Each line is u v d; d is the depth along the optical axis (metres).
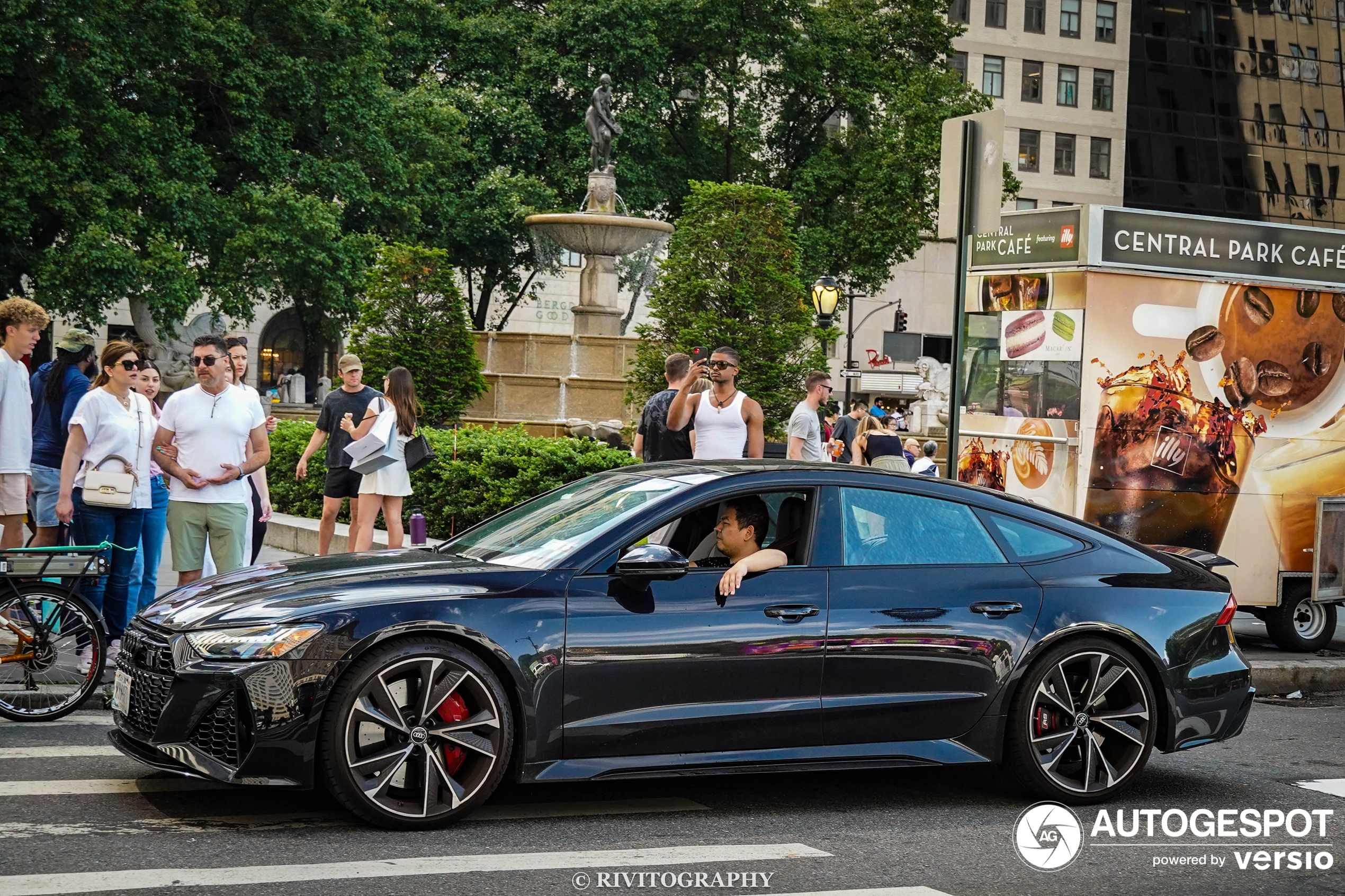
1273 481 10.80
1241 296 10.70
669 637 5.46
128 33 28.22
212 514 8.35
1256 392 10.77
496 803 5.76
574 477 13.50
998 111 8.30
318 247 31.50
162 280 27.81
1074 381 10.44
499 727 5.28
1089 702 6.06
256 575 5.74
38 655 7.07
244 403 8.49
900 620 5.77
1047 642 5.97
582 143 38.62
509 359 23.98
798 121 44.44
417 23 38.94
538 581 5.43
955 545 6.05
